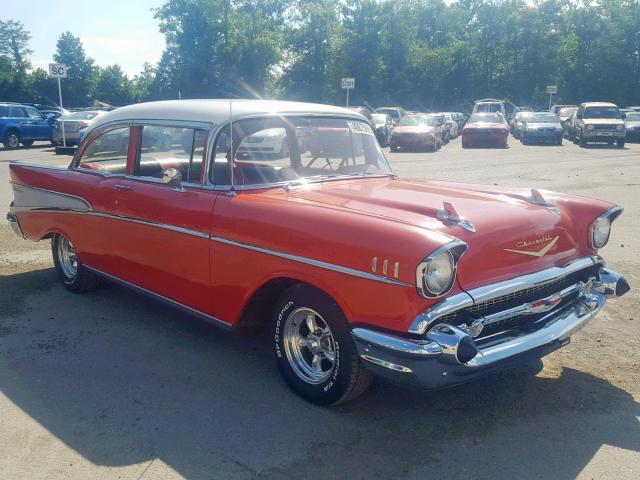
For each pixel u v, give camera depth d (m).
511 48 64.62
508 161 18.95
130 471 3.07
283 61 59.75
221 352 4.51
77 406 3.71
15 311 5.29
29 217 5.87
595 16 63.53
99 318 5.16
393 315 3.11
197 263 4.14
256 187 4.08
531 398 3.83
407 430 3.46
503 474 3.06
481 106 33.94
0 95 76.94
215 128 4.11
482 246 3.33
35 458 3.17
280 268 3.60
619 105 60.19
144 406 3.71
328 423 3.53
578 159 19.69
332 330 3.45
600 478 3.04
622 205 10.52
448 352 3.04
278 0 63.62
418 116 25.45
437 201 3.86
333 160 4.71
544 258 3.67
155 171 4.58
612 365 4.30
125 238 4.75
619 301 5.59
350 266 3.25
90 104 81.94
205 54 56.47
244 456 3.20
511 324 3.51
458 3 70.81
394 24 57.84
